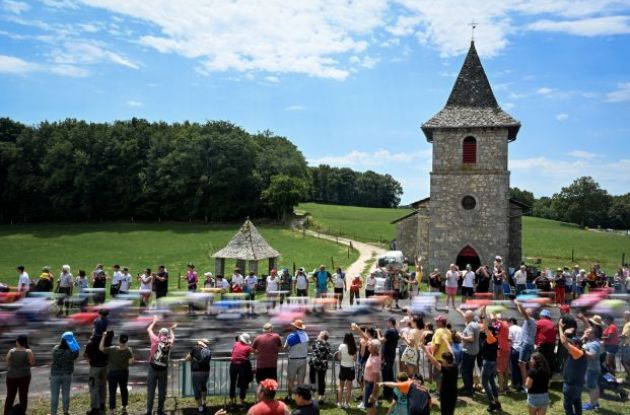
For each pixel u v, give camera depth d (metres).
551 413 11.29
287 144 104.50
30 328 19.23
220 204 81.25
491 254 33.25
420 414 9.00
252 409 7.97
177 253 53.75
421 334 13.08
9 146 83.75
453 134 34.00
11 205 84.75
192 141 82.94
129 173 84.12
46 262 48.84
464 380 12.62
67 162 82.50
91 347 11.58
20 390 10.95
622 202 112.50
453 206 33.88
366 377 11.72
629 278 25.61
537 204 136.88
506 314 20.03
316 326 19.95
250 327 19.61
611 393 12.85
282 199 77.12
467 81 35.34
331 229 70.69
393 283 25.22
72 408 11.84
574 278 25.69
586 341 12.05
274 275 24.05
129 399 12.50
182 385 12.72
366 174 154.25
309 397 8.30
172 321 20.34
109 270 44.25
